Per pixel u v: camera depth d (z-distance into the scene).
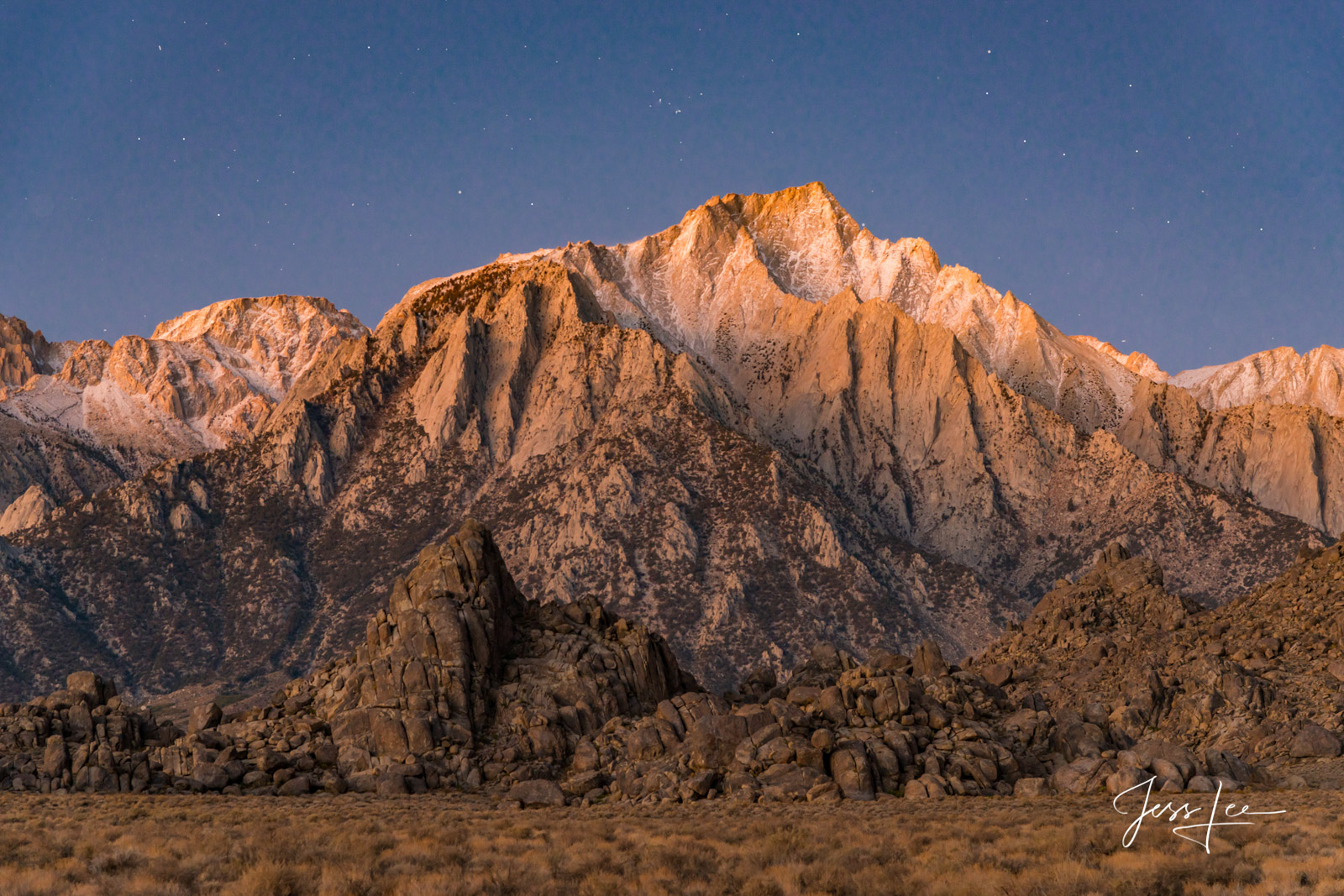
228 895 32.72
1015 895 32.16
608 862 37.19
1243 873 33.53
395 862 37.03
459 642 79.81
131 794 67.62
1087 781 60.16
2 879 33.75
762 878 34.00
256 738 75.19
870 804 57.06
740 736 64.50
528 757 74.12
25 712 76.19
